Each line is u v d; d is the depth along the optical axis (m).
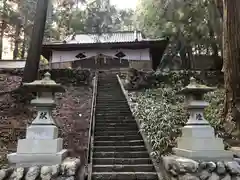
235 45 6.68
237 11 6.67
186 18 14.32
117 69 17.19
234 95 6.67
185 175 3.77
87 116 8.41
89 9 12.08
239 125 6.36
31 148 3.74
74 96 10.85
